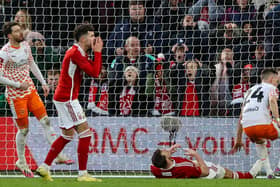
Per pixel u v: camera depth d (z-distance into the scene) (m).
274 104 33.28
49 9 47.03
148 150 40.62
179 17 46.50
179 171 32.09
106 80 42.44
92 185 27.02
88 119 40.75
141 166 40.56
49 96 42.59
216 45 43.62
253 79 42.56
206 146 40.56
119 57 43.19
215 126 40.66
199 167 32.22
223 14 45.72
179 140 40.59
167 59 44.22
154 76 42.34
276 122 34.72
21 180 30.53
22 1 46.91
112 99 42.12
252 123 33.78
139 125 40.72
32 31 45.41
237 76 42.38
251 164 40.12
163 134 40.66
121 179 31.97
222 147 40.53
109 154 40.66
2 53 33.28
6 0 46.69
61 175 38.81
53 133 35.03
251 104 34.06
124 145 40.69
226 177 33.22
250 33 44.81
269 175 34.75
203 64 42.78
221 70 42.41
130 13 45.38
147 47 43.69
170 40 45.06
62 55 44.41
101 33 47.06
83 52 28.48
